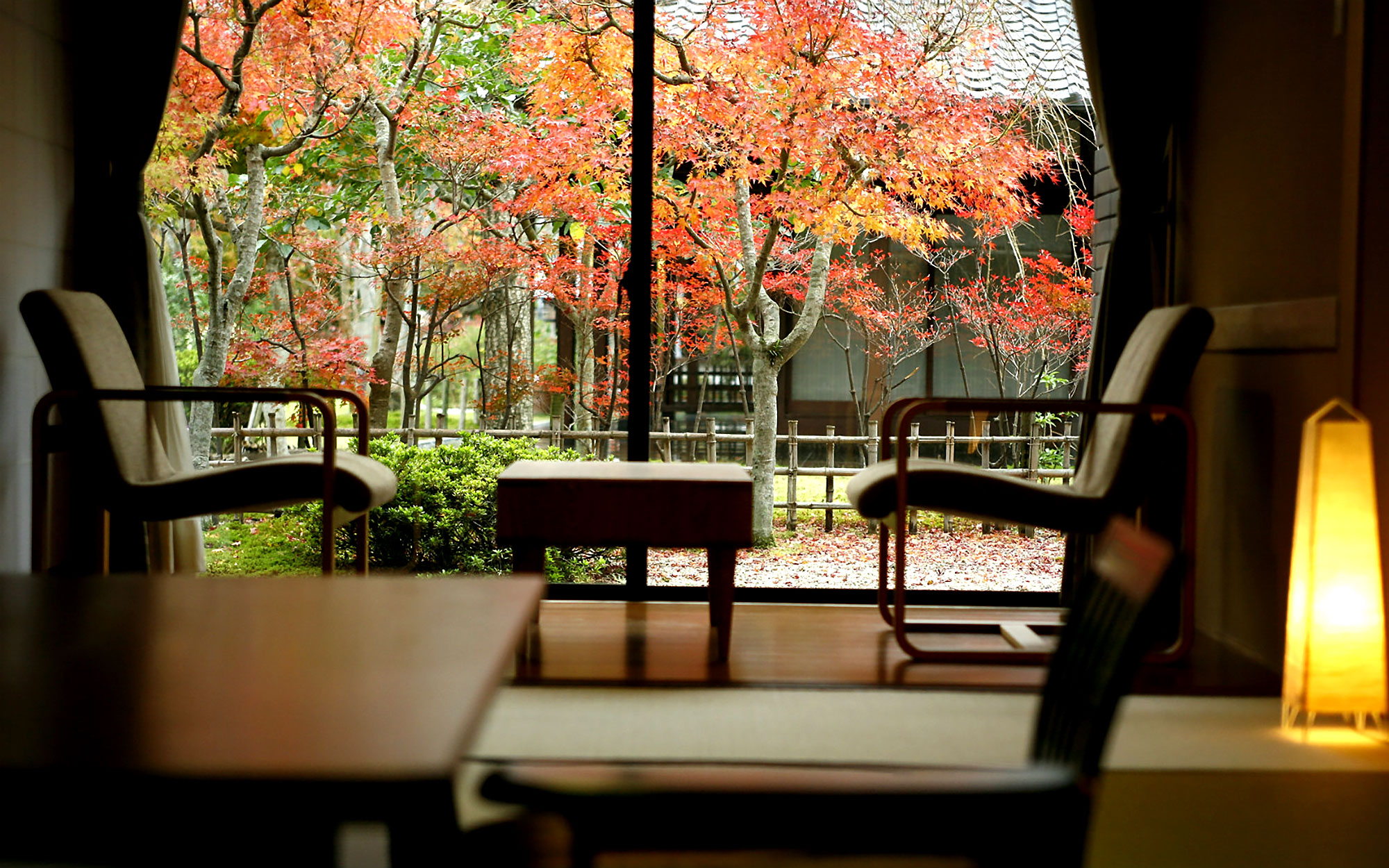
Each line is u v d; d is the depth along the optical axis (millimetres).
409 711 778
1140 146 3545
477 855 908
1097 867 1773
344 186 4484
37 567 2865
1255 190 3139
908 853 831
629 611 3525
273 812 653
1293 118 2945
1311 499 2504
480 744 2293
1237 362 3256
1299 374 2898
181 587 1213
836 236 4445
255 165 4461
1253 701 2771
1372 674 2486
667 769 869
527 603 1138
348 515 3100
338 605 1126
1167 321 3002
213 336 4473
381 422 4520
